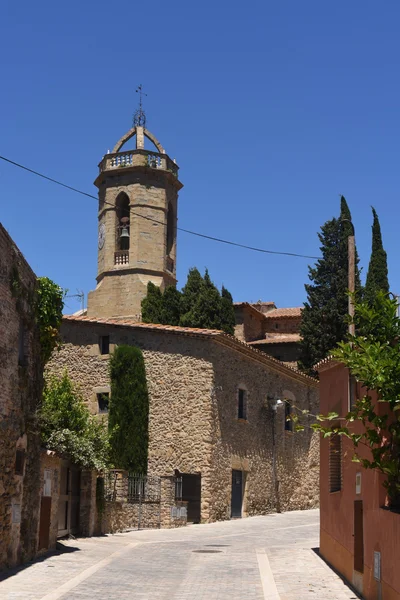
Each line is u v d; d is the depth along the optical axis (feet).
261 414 109.29
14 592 39.99
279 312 178.19
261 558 58.08
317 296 154.51
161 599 39.40
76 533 71.67
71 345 101.35
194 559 57.98
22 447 50.72
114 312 157.28
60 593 40.27
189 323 141.49
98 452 75.61
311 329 151.74
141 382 96.17
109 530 78.33
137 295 155.84
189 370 95.91
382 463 36.45
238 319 160.76
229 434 98.94
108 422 94.53
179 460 94.12
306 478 123.65
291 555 59.26
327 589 42.96
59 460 61.82
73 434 69.56
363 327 40.37
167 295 145.38
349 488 45.80
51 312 57.82
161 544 69.51
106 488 79.36
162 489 87.81
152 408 96.43
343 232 157.89
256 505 105.29
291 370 117.50
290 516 104.73
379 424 36.78
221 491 96.22
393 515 34.22
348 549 45.73
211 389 94.53
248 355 104.99
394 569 33.76
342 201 161.17
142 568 52.03
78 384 99.19
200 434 93.71
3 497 46.73
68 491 69.72
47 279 58.13
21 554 51.06
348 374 48.14
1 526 46.52
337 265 155.74
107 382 98.02
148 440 95.55
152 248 159.12
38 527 55.21
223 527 87.35
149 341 98.32
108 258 160.45
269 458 110.52
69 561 54.03
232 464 98.99
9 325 47.91
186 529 85.05
